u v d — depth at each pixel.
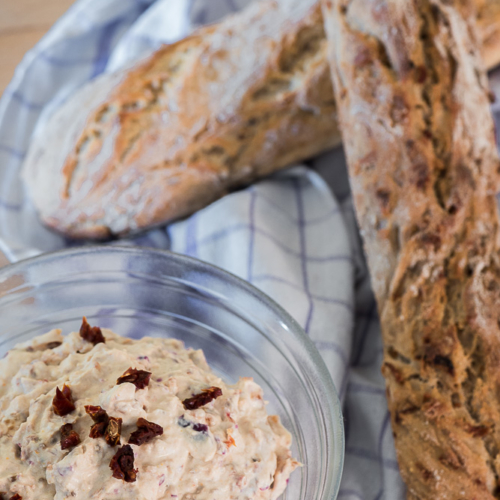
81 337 0.57
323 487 0.55
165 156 0.72
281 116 0.73
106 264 0.61
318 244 0.71
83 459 0.53
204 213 0.71
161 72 0.74
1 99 0.80
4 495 0.53
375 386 0.66
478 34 0.71
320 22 0.72
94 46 0.82
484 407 0.61
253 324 0.61
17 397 0.55
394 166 0.66
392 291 0.65
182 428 0.54
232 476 0.55
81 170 0.73
